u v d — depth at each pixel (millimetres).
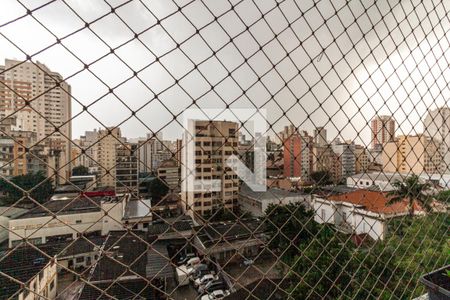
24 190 1172
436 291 1881
